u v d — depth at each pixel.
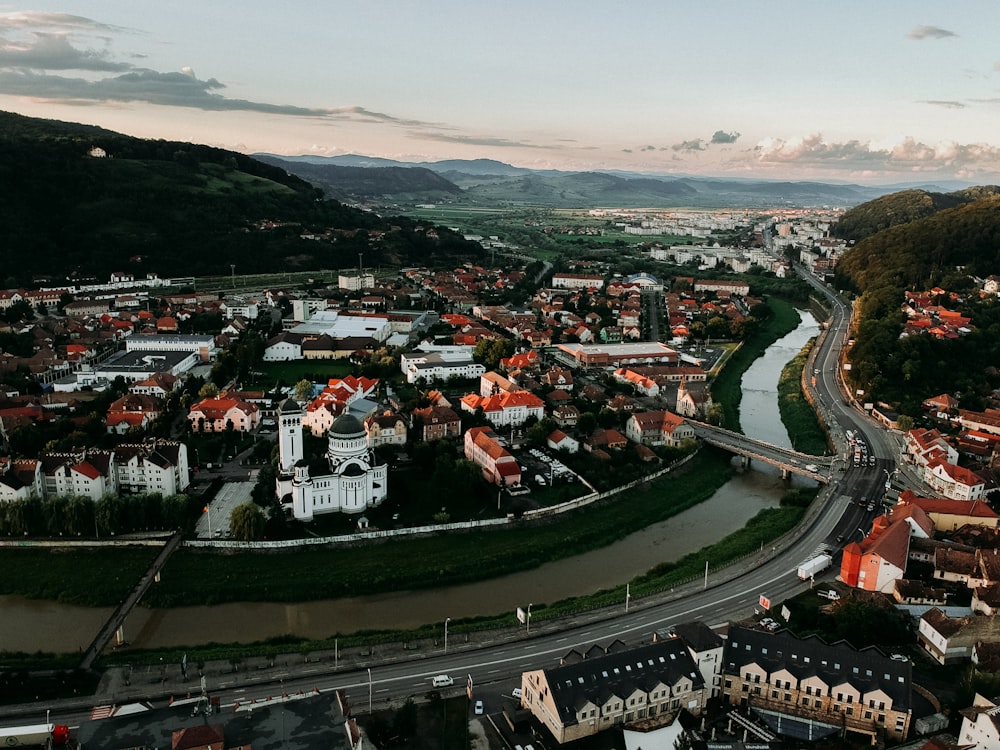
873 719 152.38
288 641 183.25
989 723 136.88
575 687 149.75
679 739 147.00
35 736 141.62
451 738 147.25
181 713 144.50
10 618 191.62
